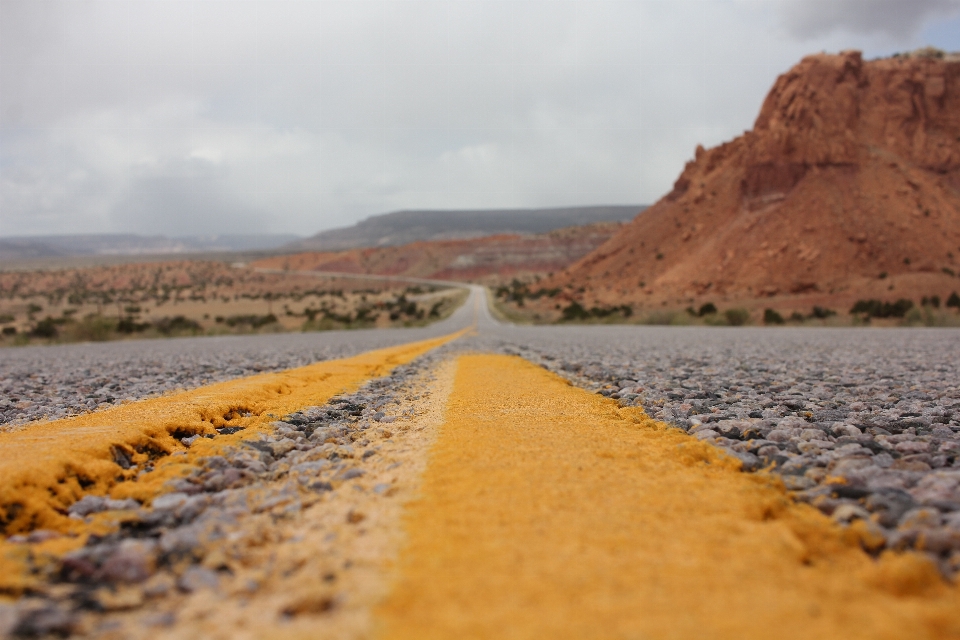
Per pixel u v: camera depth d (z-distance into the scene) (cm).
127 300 16712
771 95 11550
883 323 5344
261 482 436
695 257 10831
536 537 303
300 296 18250
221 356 2048
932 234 9088
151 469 461
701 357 1625
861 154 10256
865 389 915
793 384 995
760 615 229
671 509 344
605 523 321
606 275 12756
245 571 282
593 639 212
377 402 812
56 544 315
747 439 552
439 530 314
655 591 248
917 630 220
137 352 2509
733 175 12038
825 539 303
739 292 9081
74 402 900
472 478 405
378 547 297
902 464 444
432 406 756
